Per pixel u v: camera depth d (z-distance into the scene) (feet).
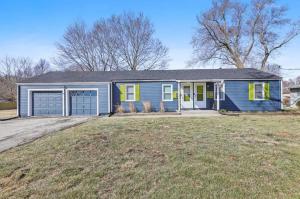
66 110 79.05
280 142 27.63
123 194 16.26
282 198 15.53
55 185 17.71
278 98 78.13
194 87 80.89
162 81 79.25
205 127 37.04
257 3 127.95
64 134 33.24
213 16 133.59
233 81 78.28
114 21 145.69
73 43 145.28
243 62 132.87
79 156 23.03
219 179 17.90
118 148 24.91
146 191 16.53
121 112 77.77
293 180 18.02
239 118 51.90
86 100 79.20
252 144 26.48
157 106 79.25
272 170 19.57
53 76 86.84
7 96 161.27
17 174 19.62
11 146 29.22
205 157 22.02
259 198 15.53
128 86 79.82
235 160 21.52
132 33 146.41
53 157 23.03
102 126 38.50
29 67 184.65
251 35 131.23
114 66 147.54
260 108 78.02
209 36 135.13
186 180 17.83
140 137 29.22
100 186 17.37
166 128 35.88
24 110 79.20
